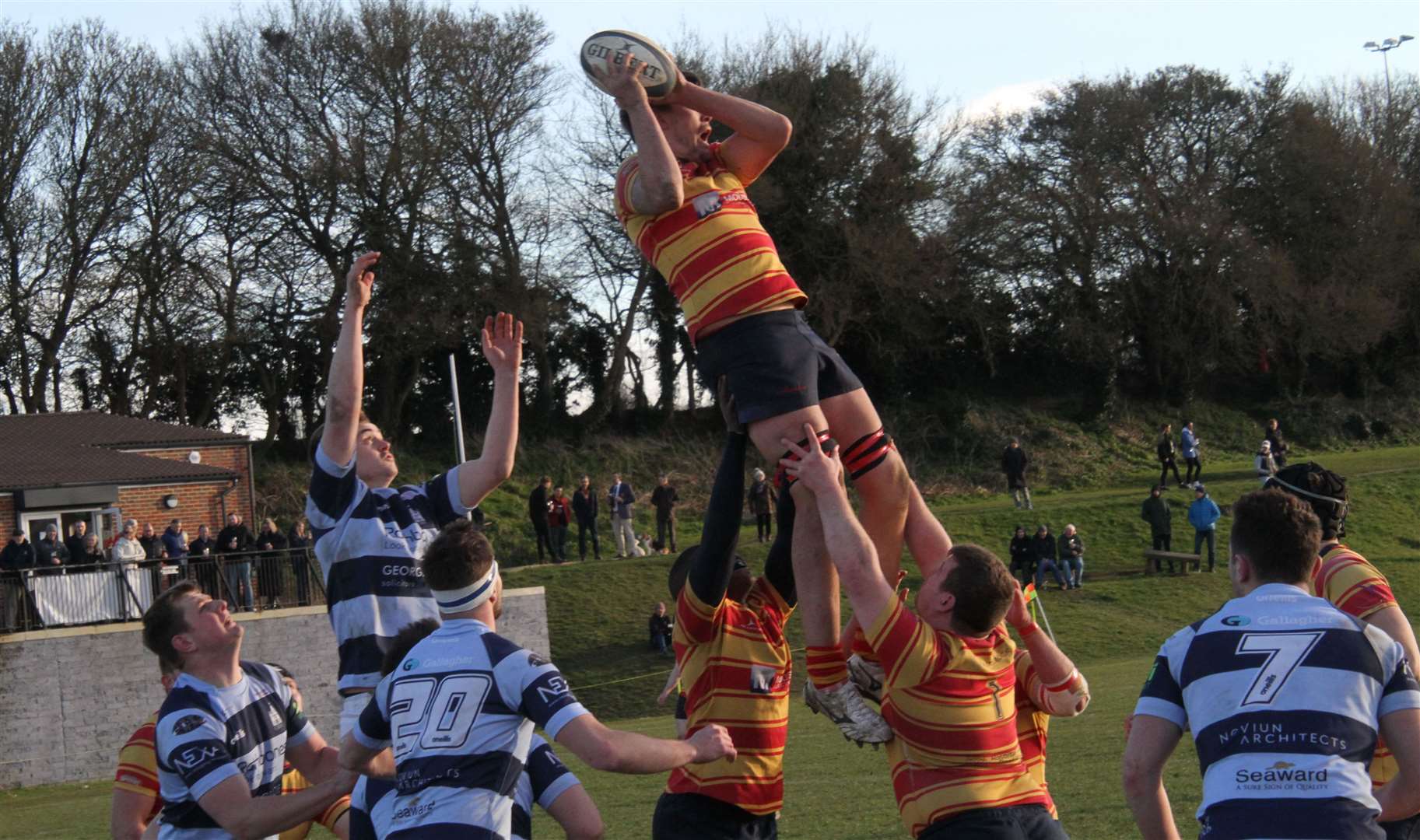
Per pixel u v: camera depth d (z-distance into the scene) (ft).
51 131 182.91
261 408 210.18
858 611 19.24
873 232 208.64
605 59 19.58
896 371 226.38
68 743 108.78
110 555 120.47
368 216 194.90
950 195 220.84
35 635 108.78
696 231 19.85
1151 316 233.96
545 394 217.15
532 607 129.18
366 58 193.16
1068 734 60.64
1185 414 234.38
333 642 116.98
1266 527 17.72
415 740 18.71
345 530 22.02
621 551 167.53
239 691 22.97
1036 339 239.09
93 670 109.91
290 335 200.44
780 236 208.95
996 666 19.90
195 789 21.59
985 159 233.14
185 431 164.25
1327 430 232.32
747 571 24.18
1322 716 16.46
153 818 25.50
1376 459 211.82
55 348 187.01
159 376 196.85
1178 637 17.81
